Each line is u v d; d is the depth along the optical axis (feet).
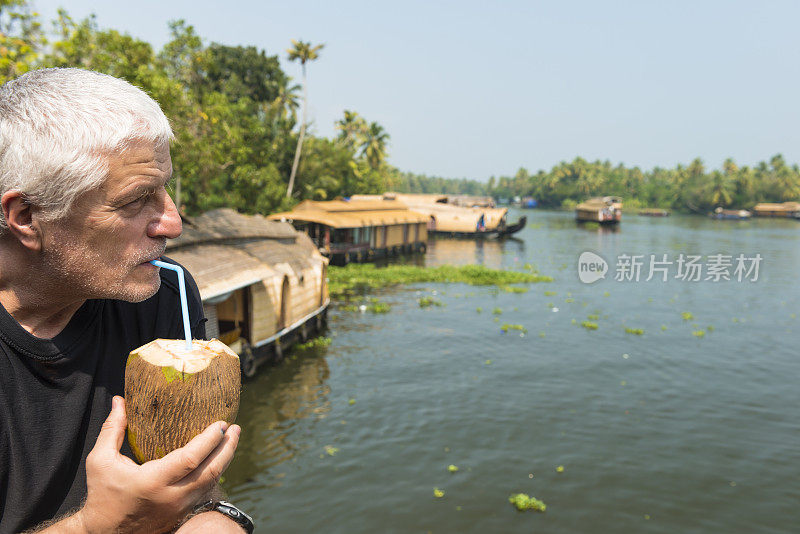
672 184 517.96
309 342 60.64
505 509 31.30
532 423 42.47
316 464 35.81
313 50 150.82
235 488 32.78
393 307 81.20
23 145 2.51
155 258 3.00
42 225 2.61
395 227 146.30
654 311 82.12
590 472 35.50
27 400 2.97
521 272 115.24
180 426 2.68
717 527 30.27
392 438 39.52
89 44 53.93
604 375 53.78
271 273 51.57
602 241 188.24
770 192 439.63
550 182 576.20
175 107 64.49
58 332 3.08
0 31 36.17
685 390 50.37
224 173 96.27
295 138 165.89
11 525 2.97
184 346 2.97
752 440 40.70
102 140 2.56
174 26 72.18
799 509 32.17
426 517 30.40
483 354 59.41
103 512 2.45
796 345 65.36
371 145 268.62
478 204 238.48
